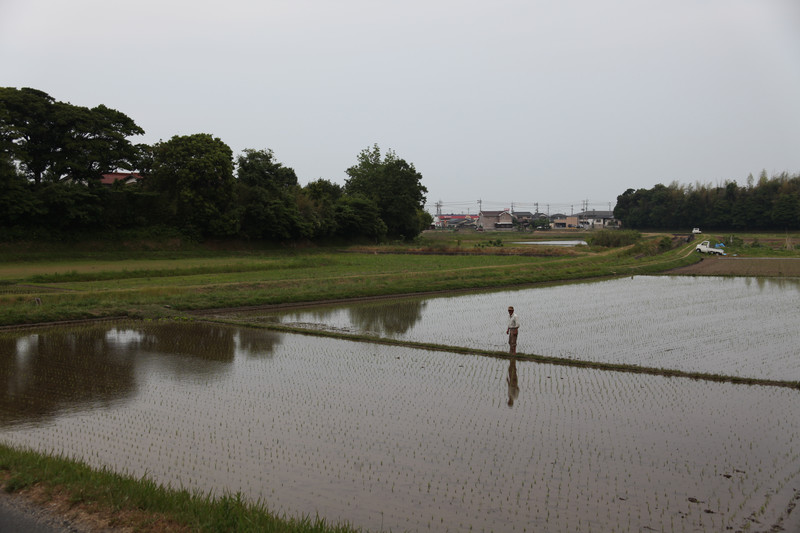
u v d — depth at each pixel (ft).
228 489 29.91
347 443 36.88
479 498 29.35
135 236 188.75
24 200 163.32
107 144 185.06
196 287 109.09
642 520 27.22
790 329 80.84
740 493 30.17
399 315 94.38
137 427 39.47
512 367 59.11
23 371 55.01
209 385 50.67
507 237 394.32
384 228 281.54
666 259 210.59
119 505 25.99
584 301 111.96
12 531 24.04
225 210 209.77
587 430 39.81
